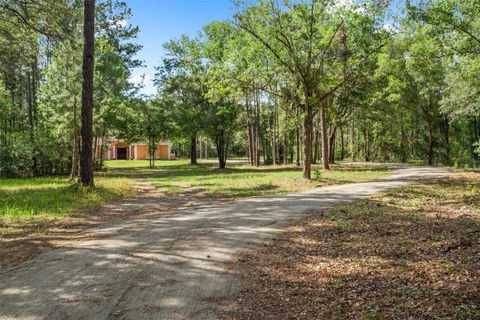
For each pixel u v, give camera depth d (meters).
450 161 41.06
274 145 43.38
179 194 17.67
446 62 26.59
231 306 4.71
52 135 31.56
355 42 20.28
